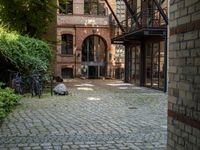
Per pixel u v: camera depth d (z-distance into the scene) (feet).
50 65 88.12
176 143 19.85
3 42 64.49
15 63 66.80
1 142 30.48
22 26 89.97
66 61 148.77
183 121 19.02
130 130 36.35
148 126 38.63
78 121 41.32
